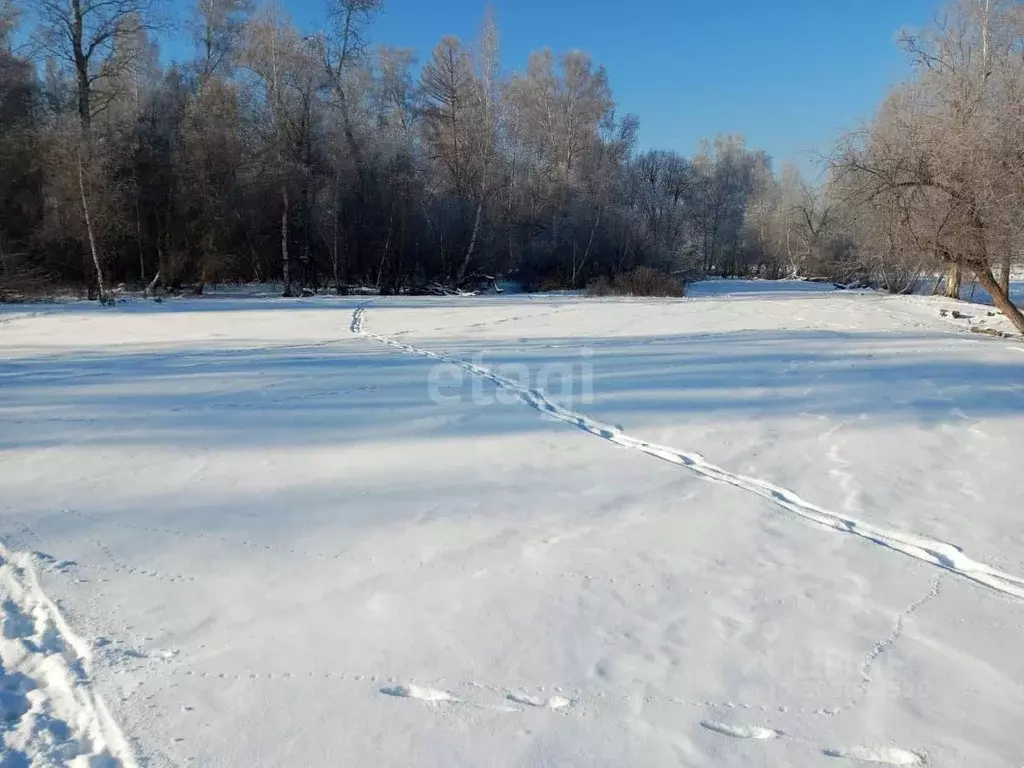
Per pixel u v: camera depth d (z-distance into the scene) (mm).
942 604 3658
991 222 12703
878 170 13398
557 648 3189
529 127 37469
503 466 5758
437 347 12258
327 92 28125
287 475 5445
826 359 10938
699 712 2760
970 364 10422
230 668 2973
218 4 29672
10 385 8641
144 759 2428
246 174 25516
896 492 5270
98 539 4227
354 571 3889
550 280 34156
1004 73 13898
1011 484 5426
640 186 47562
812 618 3500
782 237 53469
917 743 2607
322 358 10867
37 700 2756
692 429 6949
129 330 14312
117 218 22812
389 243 29891
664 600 3650
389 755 2479
